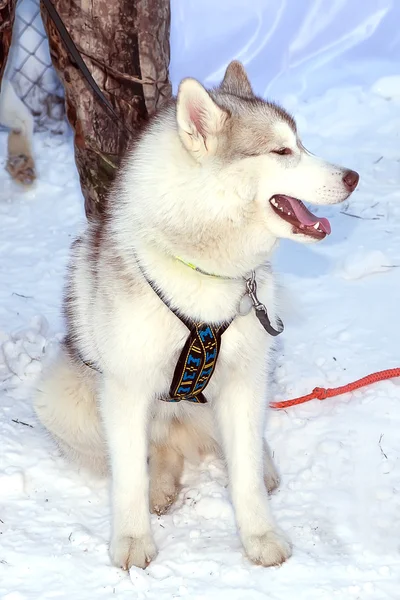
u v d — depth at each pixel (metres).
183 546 3.47
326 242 6.00
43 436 4.21
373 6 8.59
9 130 7.48
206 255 3.20
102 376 3.43
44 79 7.69
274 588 3.21
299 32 8.47
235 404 3.49
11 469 3.94
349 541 3.45
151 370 3.34
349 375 4.58
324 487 3.78
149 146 3.27
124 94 4.59
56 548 3.47
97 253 3.48
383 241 5.98
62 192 6.89
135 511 3.42
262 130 3.17
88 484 3.90
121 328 3.28
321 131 7.54
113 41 4.46
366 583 3.17
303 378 4.57
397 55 8.62
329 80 8.28
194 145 3.10
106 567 3.36
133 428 3.40
